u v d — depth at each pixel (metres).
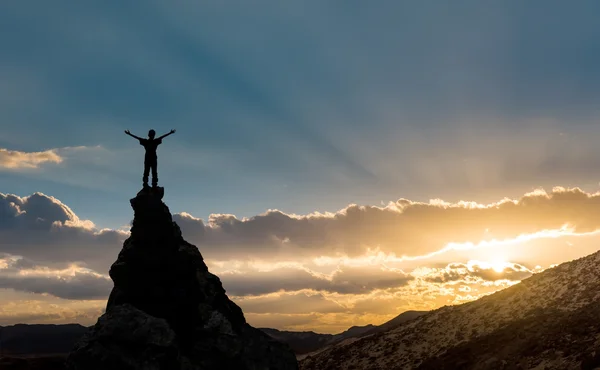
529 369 59.72
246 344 41.22
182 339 40.09
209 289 43.62
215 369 39.34
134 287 40.66
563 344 62.72
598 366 51.50
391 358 94.31
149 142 44.38
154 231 42.03
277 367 41.59
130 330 37.22
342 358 104.88
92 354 36.06
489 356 71.94
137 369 35.84
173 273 41.69
